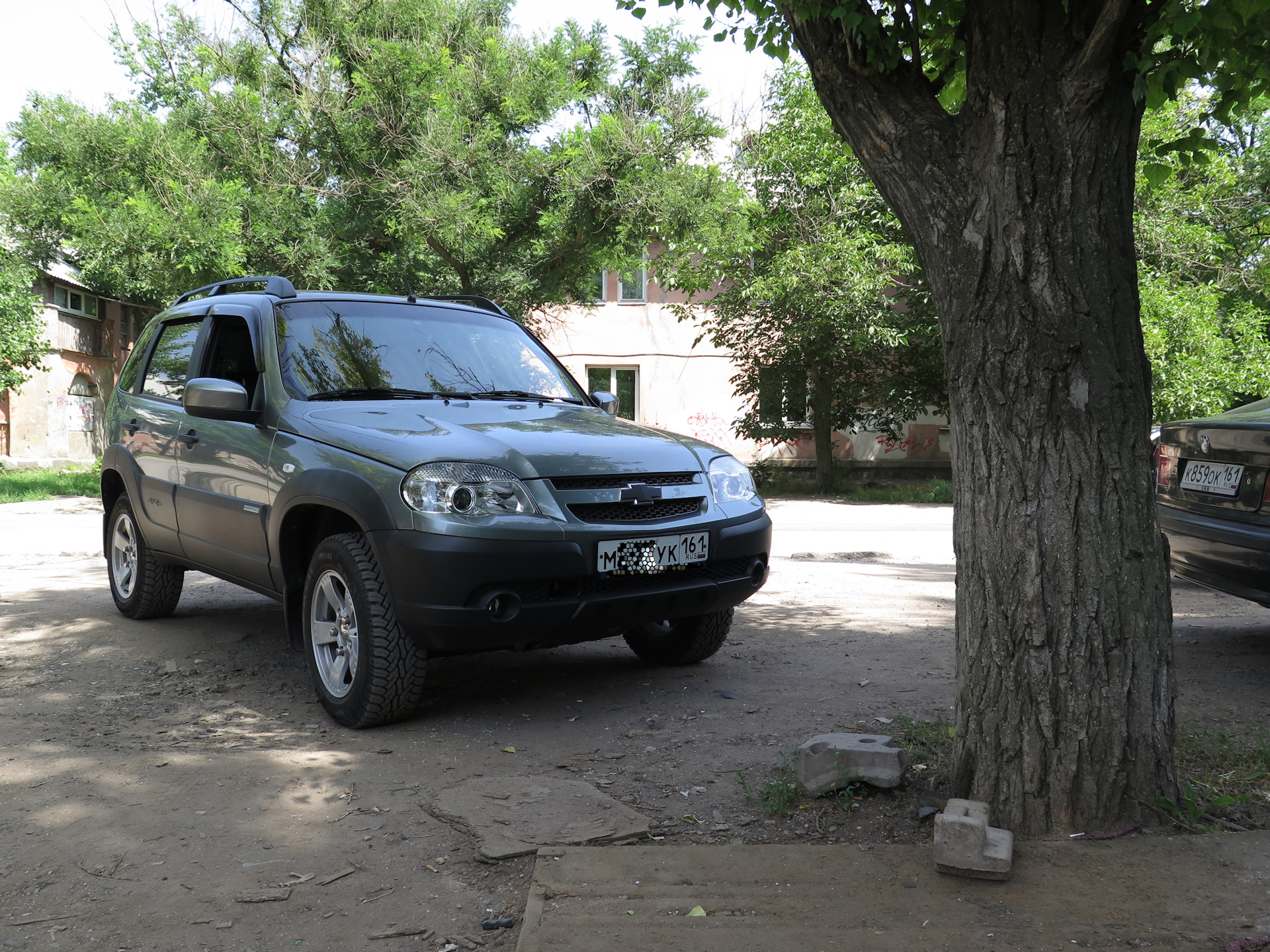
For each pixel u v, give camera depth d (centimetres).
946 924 236
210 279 1569
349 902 258
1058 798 284
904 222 309
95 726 408
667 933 234
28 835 298
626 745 382
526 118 1638
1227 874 257
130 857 283
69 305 2786
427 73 1620
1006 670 288
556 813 309
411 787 337
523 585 387
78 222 1516
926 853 276
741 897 252
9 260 1889
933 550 1064
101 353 2953
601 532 396
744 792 331
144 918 249
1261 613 658
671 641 506
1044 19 278
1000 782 288
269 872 274
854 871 264
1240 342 1898
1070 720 283
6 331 2188
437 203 1532
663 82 1683
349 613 410
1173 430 534
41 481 2064
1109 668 283
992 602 290
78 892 263
